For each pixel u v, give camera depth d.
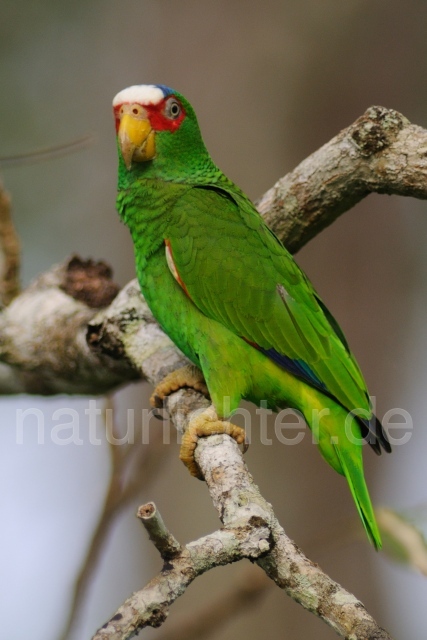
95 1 16.78
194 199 8.46
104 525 8.54
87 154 16.66
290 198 8.94
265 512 5.78
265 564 5.60
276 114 14.67
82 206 16.53
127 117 8.68
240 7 14.89
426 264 14.99
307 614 12.09
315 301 8.48
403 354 14.32
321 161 8.66
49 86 16.78
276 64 14.81
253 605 9.33
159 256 8.39
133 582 14.12
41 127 16.66
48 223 16.38
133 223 8.69
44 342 9.80
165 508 12.98
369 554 12.84
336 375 8.10
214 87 14.66
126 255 16.25
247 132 14.53
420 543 7.41
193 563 5.30
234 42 14.80
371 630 5.20
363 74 15.15
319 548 10.27
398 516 7.55
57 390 10.21
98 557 8.44
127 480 9.99
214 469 6.77
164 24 15.06
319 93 14.93
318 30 15.00
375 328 13.95
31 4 16.86
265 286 8.19
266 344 8.10
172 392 8.24
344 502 12.93
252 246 8.30
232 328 8.12
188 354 8.42
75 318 9.78
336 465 8.12
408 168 8.05
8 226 10.60
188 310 8.21
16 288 10.76
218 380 8.02
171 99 8.75
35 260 16.17
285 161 14.57
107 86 16.73
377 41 15.23
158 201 8.51
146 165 8.78
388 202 14.40
